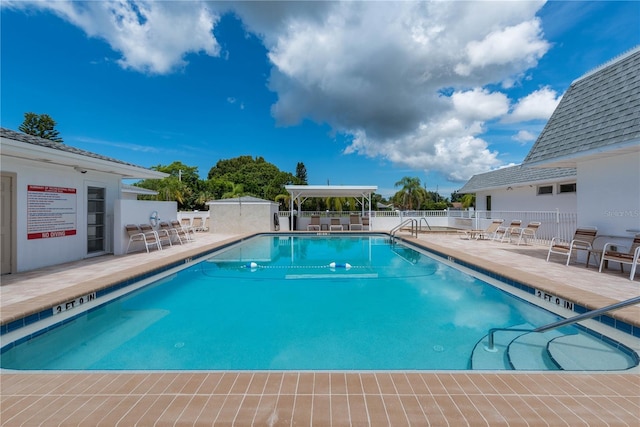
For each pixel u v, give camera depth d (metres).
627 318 3.51
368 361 3.48
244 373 2.41
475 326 4.45
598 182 7.09
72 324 4.54
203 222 20.28
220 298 5.84
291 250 12.09
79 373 2.45
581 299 4.26
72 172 8.01
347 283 6.87
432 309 5.17
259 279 7.25
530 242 11.95
